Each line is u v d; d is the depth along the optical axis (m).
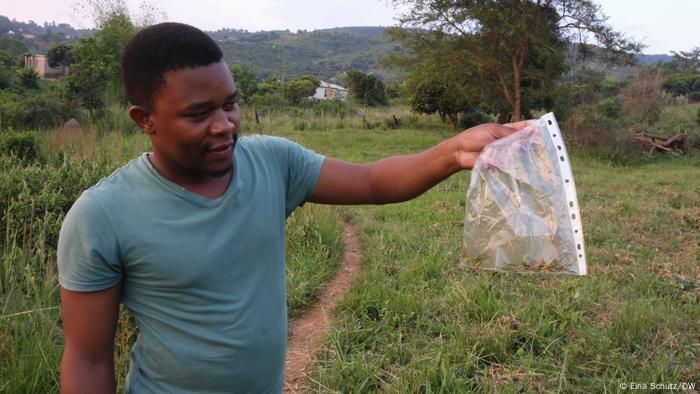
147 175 1.29
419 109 24.19
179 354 1.33
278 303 1.45
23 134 9.35
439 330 4.00
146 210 1.27
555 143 1.39
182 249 1.27
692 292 4.80
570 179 1.37
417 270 5.16
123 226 1.26
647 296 4.67
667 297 4.60
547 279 4.90
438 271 5.16
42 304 3.69
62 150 9.20
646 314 4.11
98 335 1.31
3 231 4.97
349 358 3.61
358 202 1.61
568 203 1.36
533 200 1.39
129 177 1.30
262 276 1.40
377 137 19.45
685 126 21.05
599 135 16.12
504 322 3.97
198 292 1.30
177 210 1.28
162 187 1.28
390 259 5.66
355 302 4.46
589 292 4.62
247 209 1.36
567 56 18.75
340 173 1.58
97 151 8.90
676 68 50.97
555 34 18.22
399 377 3.29
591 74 18.94
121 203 1.26
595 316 4.28
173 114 1.18
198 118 1.20
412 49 19.55
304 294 4.75
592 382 3.33
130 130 16.09
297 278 4.88
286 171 1.52
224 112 1.23
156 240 1.26
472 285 4.64
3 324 3.34
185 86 1.17
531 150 1.40
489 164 1.42
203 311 1.32
